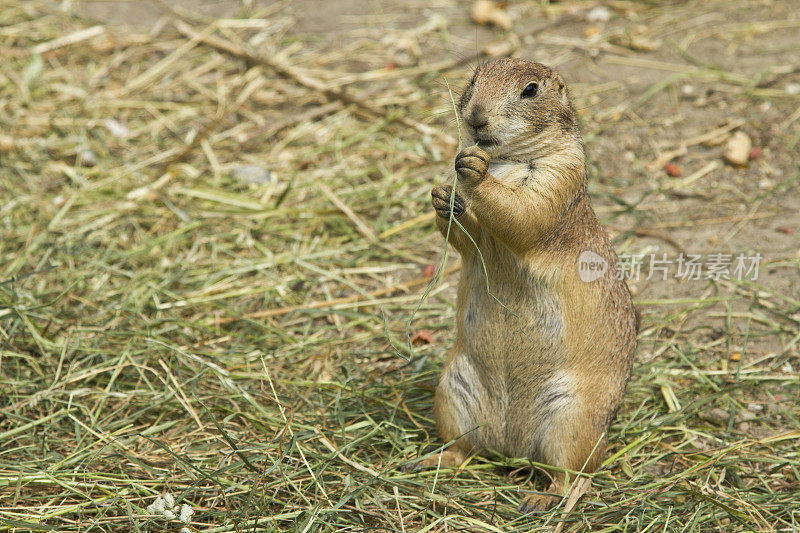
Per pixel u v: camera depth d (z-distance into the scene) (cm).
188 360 930
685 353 971
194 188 1270
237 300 1074
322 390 895
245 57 1572
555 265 723
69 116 1426
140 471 766
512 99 701
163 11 1742
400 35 1648
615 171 1303
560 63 1551
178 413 866
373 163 1334
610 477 771
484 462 802
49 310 1006
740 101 1415
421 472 767
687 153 1325
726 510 718
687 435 847
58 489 746
